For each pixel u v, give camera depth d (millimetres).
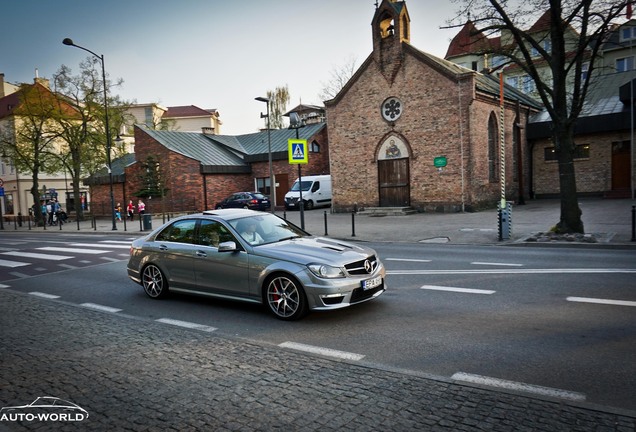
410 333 5676
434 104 23656
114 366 4992
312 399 3945
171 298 8430
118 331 6379
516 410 3590
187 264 7742
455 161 23172
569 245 12039
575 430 3264
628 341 5016
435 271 9594
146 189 33906
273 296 6723
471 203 22875
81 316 7363
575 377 4164
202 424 3602
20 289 10180
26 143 39406
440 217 21406
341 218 24016
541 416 3480
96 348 5656
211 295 7477
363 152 26469
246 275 6922
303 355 5070
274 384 4301
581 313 6125
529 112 30484
